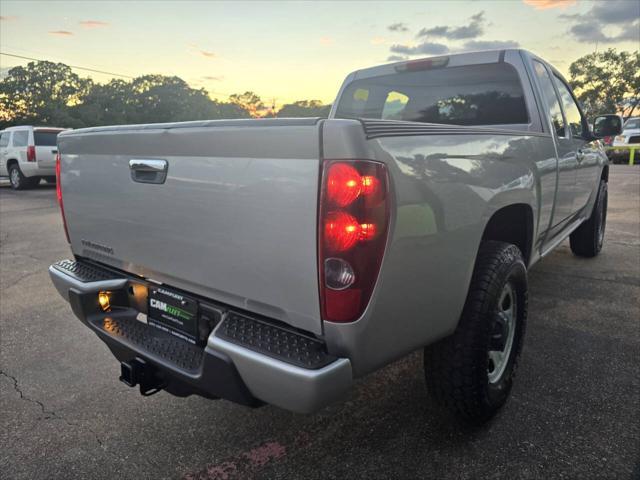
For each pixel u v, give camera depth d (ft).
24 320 13.56
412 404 8.88
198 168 6.37
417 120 12.82
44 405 9.21
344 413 8.69
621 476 6.88
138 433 8.31
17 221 30.81
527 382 9.42
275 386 5.51
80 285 8.06
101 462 7.59
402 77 12.88
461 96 12.03
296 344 5.77
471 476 7.00
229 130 5.88
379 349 5.86
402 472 7.15
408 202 5.71
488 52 11.66
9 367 10.74
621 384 9.29
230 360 5.83
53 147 50.62
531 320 12.42
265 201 5.72
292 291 5.73
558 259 18.42
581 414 8.34
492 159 7.49
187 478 7.21
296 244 5.55
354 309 5.42
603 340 11.19
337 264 5.32
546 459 7.28
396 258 5.65
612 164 72.74
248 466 7.43
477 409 7.60
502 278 7.48
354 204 5.20
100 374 10.41
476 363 7.30
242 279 6.20
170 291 7.36
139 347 7.18
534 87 11.07
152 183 7.03
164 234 7.06
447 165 6.38
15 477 7.29
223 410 8.95
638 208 30.30
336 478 7.10
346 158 5.15
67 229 9.14
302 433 8.19
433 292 6.35
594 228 17.56
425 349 7.57
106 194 7.93
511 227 9.68
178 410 8.98
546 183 10.02
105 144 7.72
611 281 15.49
